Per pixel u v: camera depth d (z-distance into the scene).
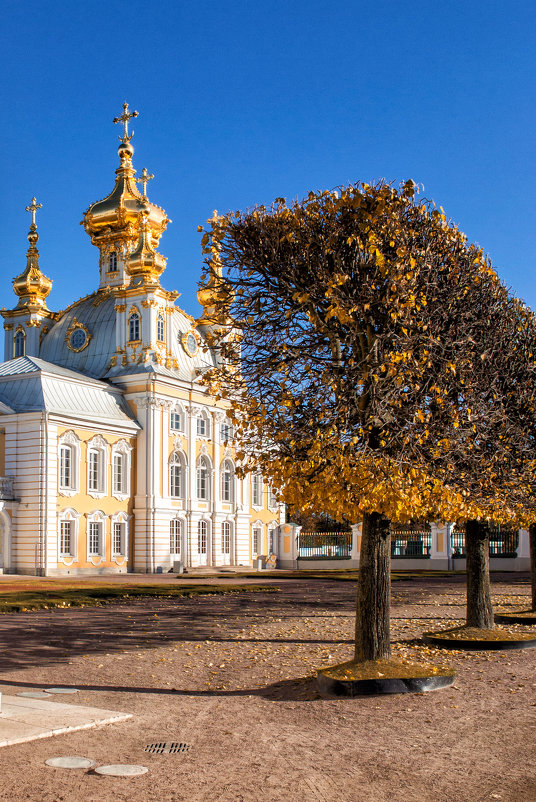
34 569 48.28
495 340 17.66
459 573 50.09
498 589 34.94
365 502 13.37
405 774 9.00
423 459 14.20
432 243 15.67
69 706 11.81
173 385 60.00
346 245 14.74
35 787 8.28
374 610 14.27
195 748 9.90
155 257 60.47
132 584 39.19
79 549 51.47
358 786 8.59
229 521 66.31
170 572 57.81
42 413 48.94
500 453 17.86
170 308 61.81
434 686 13.52
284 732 10.73
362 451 13.60
